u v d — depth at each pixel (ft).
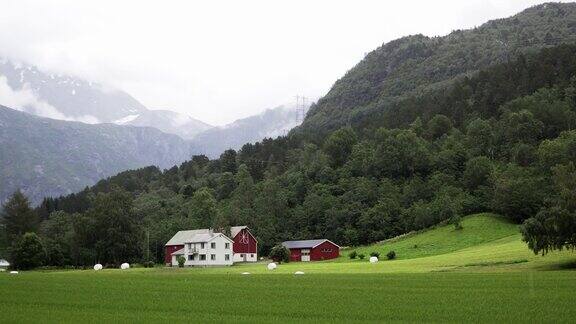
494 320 119.85
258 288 185.68
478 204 505.25
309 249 478.59
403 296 156.97
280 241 550.36
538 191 459.73
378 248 461.78
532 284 175.52
